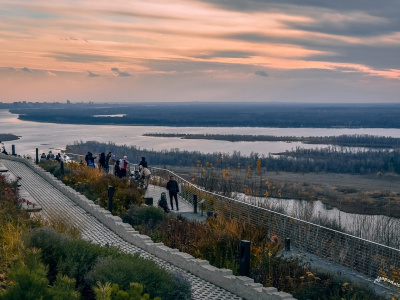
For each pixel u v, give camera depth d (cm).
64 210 1883
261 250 1370
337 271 1371
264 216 1862
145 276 880
